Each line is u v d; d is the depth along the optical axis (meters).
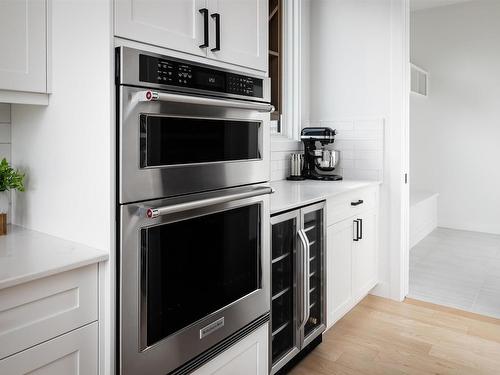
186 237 1.30
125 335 1.13
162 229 1.22
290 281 1.98
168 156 1.23
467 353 2.22
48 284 1.02
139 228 1.15
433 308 2.83
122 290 1.11
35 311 1.00
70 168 1.23
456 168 5.24
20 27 1.23
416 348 2.28
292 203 1.88
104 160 1.10
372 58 3.02
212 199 1.31
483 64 4.97
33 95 1.28
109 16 1.06
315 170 3.19
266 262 1.68
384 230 3.01
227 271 1.49
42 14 1.27
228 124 1.46
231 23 1.48
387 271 3.01
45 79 1.28
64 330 1.06
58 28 1.26
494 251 4.23
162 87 1.19
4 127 1.49
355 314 2.74
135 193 1.13
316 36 3.30
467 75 5.08
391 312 2.76
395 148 2.95
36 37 1.26
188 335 1.32
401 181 2.94
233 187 1.50
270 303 1.73
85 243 1.19
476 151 5.09
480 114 5.04
